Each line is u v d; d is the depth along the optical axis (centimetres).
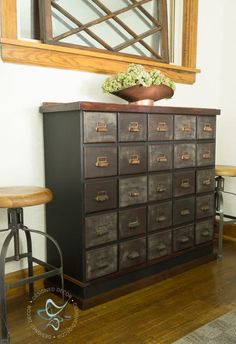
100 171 180
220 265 242
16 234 168
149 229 206
